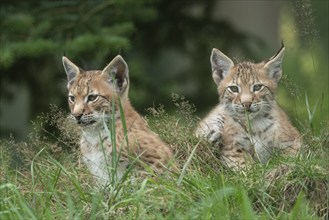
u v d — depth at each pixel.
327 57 27.33
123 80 13.95
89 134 13.51
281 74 15.05
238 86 14.73
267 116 14.61
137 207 10.80
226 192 10.91
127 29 20.30
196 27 24.08
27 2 21.17
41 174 12.59
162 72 26.16
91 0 20.83
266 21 34.44
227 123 14.73
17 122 27.39
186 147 13.40
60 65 21.72
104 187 11.62
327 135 12.59
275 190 11.54
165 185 11.38
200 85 23.75
